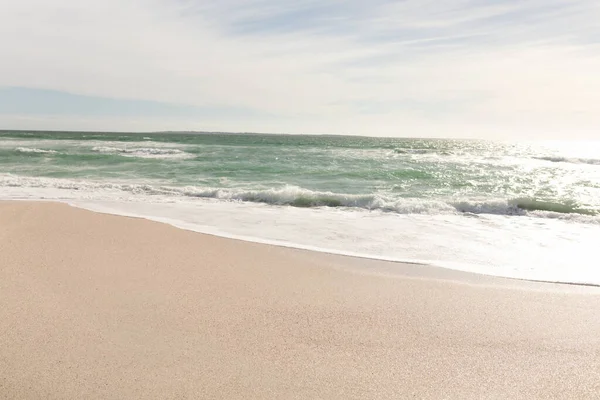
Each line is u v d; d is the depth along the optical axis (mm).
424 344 3486
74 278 4824
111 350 3250
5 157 22906
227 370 3023
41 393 2691
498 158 32375
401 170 19625
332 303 4344
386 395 2766
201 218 8938
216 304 4230
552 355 3322
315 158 26000
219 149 33688
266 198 11703
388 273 5496
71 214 8523
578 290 4918
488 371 3082
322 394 2762
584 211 10422
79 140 44719
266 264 5711
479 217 9844
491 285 5059
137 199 11234
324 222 8867
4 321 3674
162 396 2695
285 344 3439
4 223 7496
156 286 4680
